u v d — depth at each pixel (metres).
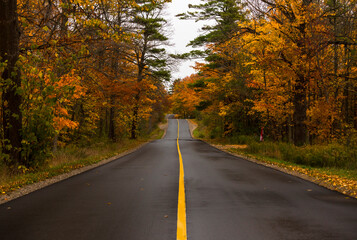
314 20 14.77
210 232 4.23
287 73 17.55
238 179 9.16
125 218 4.93
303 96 18.55
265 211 5.38
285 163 13.89
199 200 6.27
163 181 8.73
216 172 10.74
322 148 14.09
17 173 9.86
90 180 8.94
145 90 30.28
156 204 5.91
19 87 9.88
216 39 29.78
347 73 18.12
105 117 35.34
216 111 38.56
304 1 16.02
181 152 20.69
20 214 5.18
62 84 11.24
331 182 8.41
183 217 4.97
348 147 13.88
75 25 12.08
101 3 11.91
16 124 10.31
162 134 68.31
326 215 5.11
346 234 4.13
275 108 21.30
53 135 10.77
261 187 7.82
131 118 37.06
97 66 17.23
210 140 40.06
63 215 5.12
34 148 10.65
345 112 23.67
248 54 24.05
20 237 4.02
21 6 11.96
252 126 34.72
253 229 4.35
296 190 7.42
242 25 19.89
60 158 14.67
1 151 10.36
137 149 24.41
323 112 17.23
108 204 5.91
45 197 6.58
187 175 9.97
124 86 22.17
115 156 18.16
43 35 12.27
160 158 16.28
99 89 20.11
